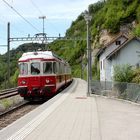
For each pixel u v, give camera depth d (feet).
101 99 79.05
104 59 156.66
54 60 92.79
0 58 268.82
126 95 72.13
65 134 35.42
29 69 91.61
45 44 151.12
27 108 78.69
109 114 51.19
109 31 256.73
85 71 272.51
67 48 384.47
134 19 254.27
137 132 36.42
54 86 92.07
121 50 139.64
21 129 38.78
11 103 86.63
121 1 272.31
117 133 35.81
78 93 99.76
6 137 33.99
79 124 42.09
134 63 139.03
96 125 41.19
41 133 36.17
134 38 138.82
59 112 54.34
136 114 51.03
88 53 91.40
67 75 149.89
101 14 293.43
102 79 166.40
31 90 91.25
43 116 49.75
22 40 152.35
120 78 93.40
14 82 212.43
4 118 62.44
